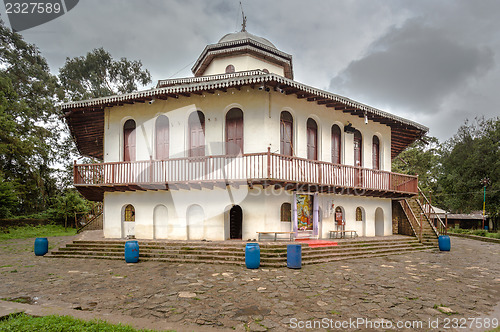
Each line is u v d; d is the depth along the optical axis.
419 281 9.77
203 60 20.20
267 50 19.59
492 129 37.78
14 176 29.12
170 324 5.93
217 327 5.97
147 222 15.61
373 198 18.83
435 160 46.34
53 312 6.34
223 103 15.21
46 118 33.19
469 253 16.34
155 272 10.54
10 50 30.52
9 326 5.36
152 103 16.02
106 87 37.28
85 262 12.55
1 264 12.29
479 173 37.69
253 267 10.97
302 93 14.94
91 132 19.59
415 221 19.12
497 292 8.80
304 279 9.65
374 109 16.86
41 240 14.37
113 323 5.78
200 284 8.98
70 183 38.56
